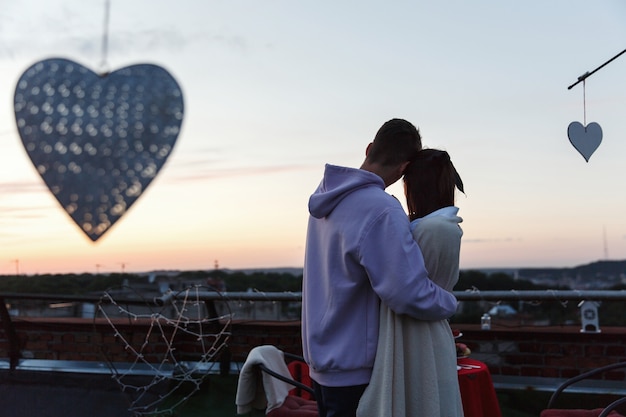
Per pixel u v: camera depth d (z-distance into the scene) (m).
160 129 1.62
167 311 4.31
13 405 4.34
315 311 1.84
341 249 1.77
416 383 1.76
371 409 1.73
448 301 1.73
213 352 4.45
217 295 4.38
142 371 4.40
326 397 1.82
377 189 1.80
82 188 1.60
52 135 1.62
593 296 4.03
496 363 4.22
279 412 2.70
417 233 1.79
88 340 4.66
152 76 1.62
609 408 2.48
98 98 1.62
